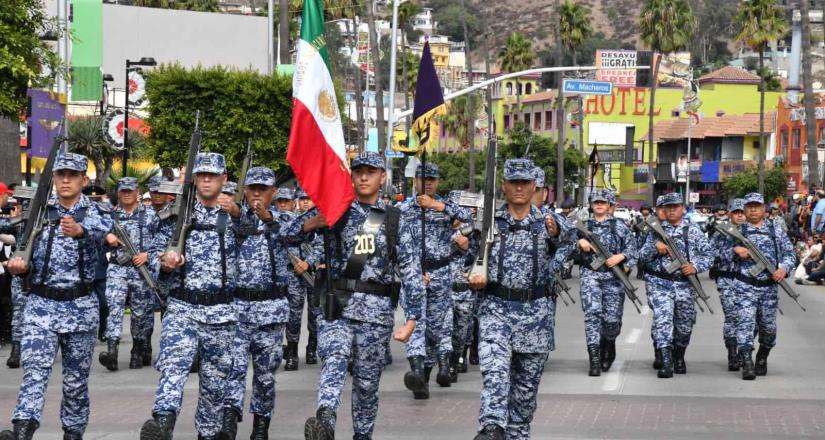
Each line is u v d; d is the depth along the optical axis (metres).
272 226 15.74
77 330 15.00
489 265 13.83
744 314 23.39
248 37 97.62
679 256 23.45
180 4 126.38
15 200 28.25
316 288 14.24
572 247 14.05
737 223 24.53
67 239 14.98
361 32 112.75
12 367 25.03
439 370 22.31
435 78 20.64
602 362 24.72
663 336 23.59
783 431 17.67
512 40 147.00
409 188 64.56
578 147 152.88
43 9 43.03
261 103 49.84
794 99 127.81
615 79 123.38
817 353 27.92
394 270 14.22
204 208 14.80
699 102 139.62
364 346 14.15
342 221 14.19
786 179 123.25
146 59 48.50
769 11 112.25
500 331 13.75
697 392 21.66
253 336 16.55
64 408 15.30
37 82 34.41
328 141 14.45
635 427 17.92
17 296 24.89
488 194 13.94
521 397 14.16
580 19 128.88
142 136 62.91
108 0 114.69
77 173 15.14
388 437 17.02
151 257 14.73
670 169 133.25
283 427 17.95
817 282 54.03
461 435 17.22
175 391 13.98
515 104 169.00
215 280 14.56
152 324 24.94
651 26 124.69
